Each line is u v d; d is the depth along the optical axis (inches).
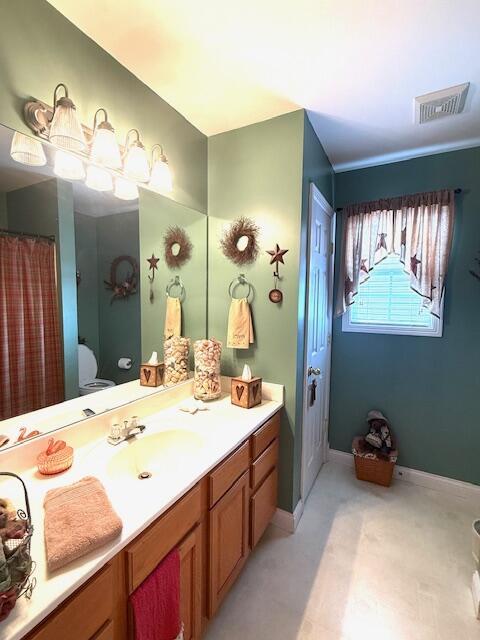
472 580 59.6
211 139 76.9
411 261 88.0
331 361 104.1
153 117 60.9
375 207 92.2
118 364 58.2
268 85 58.9
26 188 42.7
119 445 49.9
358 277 95.3
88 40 47.8
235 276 75.9
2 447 40.6
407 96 61.8
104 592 29.6
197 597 44.2
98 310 54.4
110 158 48.4
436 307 86.4
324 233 89.0
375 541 70.6
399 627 52.2
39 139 42.4
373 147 83.4
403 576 61.7
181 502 39.8
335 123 71.7
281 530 73.7
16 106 39.7
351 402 102.1
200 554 44.6
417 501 84.8
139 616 32.8
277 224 69.8
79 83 46.8
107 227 54.9
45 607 24.0
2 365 41.4
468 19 43.8
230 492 51.4
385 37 47.4
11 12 38.4
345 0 41.6
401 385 94.7
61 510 32.6
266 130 70.1
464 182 83.8
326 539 71.0
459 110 66.5
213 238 78.5
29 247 43.9
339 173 99.6
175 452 54.7
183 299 73.0
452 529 74.7
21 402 43.4
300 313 70.6
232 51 50.7
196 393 71.4
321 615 54.0
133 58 52.2
